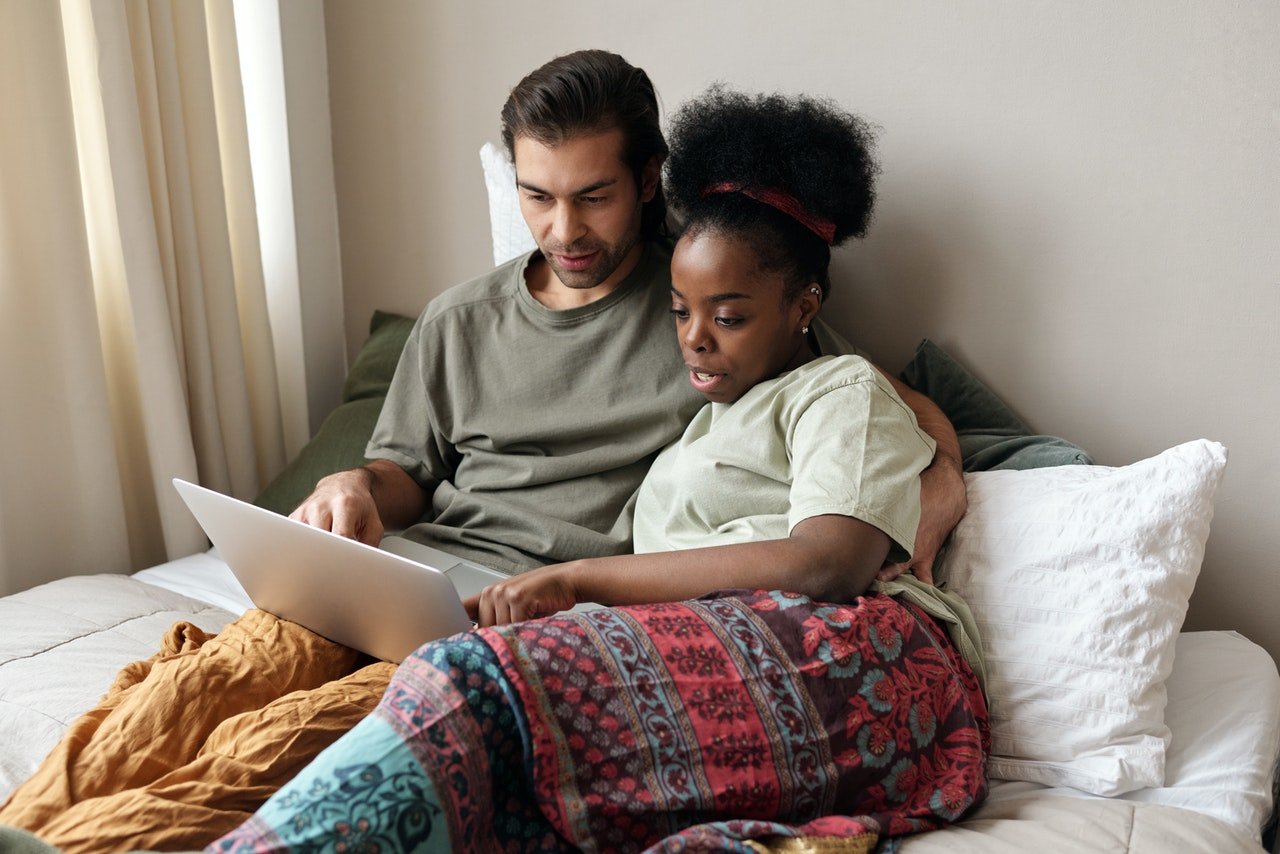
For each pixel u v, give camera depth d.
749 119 1.26
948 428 1.38
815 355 1.39
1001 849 0.96
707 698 0.95
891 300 1.56
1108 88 1.36
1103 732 1.12
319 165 2.02
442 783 0.84
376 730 0.84
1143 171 1.36
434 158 1.92
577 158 1.30
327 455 1.75
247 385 1.98
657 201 1.44
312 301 2.06
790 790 0.96
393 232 2.01
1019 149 1.43
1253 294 1.34
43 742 1.10
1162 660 1.15
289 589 1.13
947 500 1.25
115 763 0.96
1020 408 1.51
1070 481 1.26
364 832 0.80
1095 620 1.15
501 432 1.47
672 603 1.03
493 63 1.81
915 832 1.00
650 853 0.86
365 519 1.35
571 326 1.45
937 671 1.08
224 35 1.81
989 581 1.22
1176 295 1.38
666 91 1.66
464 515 1.49
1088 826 1.01
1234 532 1.41
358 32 1.93
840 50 1.51
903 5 1.45
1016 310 1.48
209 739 1.00
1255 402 1.37
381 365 1.91
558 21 1.72
